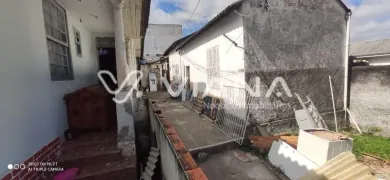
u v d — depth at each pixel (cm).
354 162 349
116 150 372
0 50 224
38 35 317
